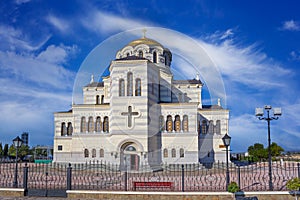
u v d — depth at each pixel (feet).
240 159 163.53
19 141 53.42
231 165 104.42
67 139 115.34
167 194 41.32
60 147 115.03
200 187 50.16
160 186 45.96
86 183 55.16
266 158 150.20
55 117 117.08
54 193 43.93
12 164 126.62
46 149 204.03
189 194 40.98
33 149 204.03
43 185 52.42
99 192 42.75
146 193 41.68
